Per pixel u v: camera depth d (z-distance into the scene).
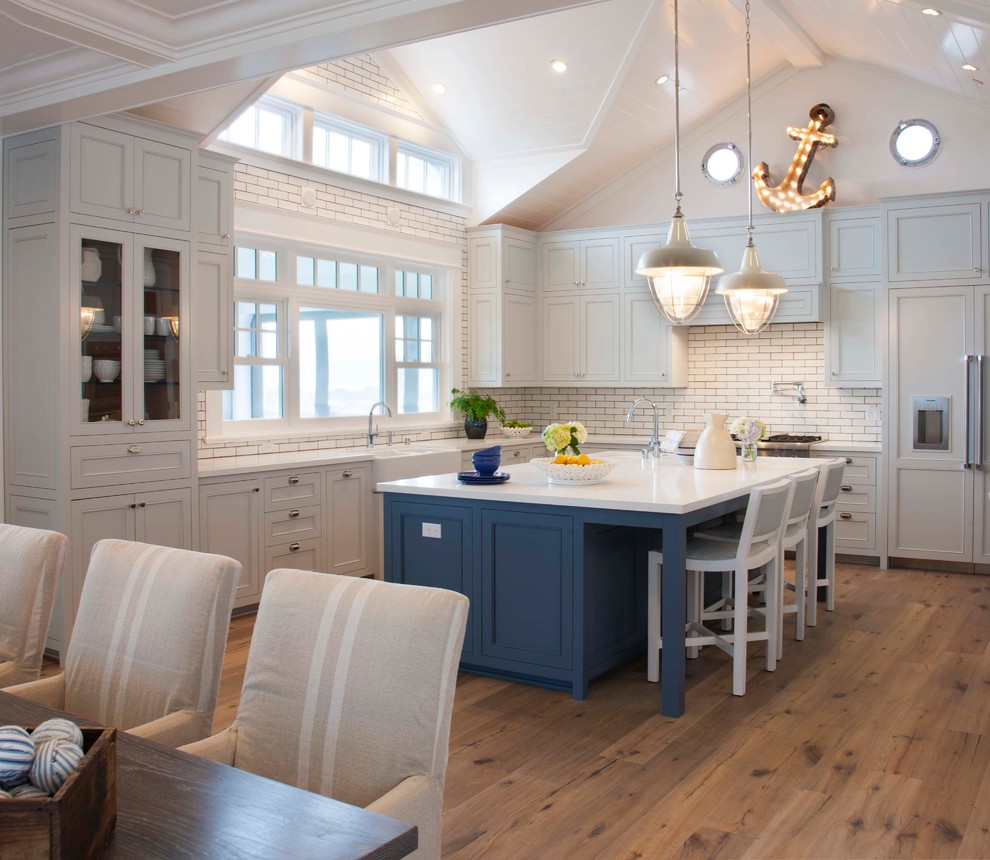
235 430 5.75
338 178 6.31
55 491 4.22
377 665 1.66
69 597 4.22
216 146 5.39
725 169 7.33
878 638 4.72
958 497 6.23
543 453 7.73
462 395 7.57
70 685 2.13
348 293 6.53
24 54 3.70
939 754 3.21
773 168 7.18
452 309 7.51
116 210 4.39
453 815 2.75
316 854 1.18
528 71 6.40
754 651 4.53
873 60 6.61
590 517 3.75
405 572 4.29
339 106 6.27
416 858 1.55
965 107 6.50
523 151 7.28
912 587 5.88
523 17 3.13
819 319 6.65
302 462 5.43
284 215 5.90
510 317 7.59
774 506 3.90
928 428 6.29
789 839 2.60
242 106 4.98
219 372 5.10
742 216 6.90
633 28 5.83
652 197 7.67
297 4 3.25
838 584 5.99
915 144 6.67
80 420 4.26
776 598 4.20
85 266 4.28
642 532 4.34
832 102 6.94
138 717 2.01
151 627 2.03
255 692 1.79
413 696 1.62
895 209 6.31
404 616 1.67
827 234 6.65
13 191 4.37
